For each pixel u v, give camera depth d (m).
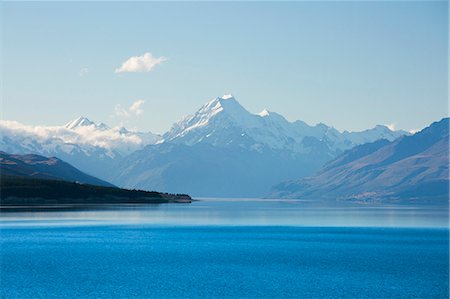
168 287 136.12
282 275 151.75
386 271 158.62
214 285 138.50
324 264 170.38
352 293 131.50
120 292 130.62
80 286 136.50
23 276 148.00
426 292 132.50
